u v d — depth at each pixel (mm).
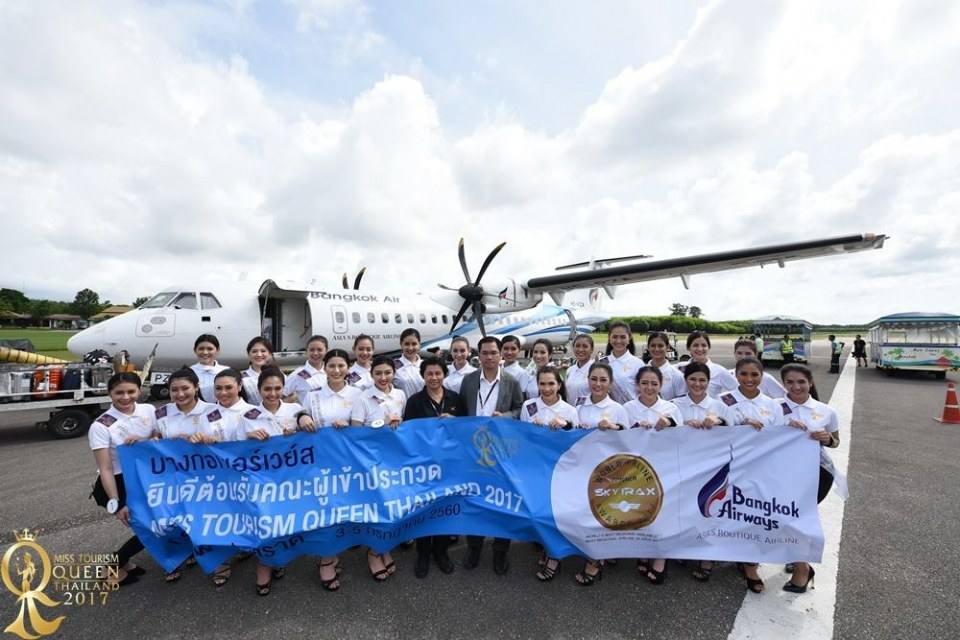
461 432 3408
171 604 2881
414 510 3146
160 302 9164
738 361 3492
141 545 3127
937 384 13062
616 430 3320
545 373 3502
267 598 2938
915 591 2918
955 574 3105
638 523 3158
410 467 3309
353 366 4539
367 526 3119
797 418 3264
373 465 3268
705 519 3162
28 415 9695
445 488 3297
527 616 2719
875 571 3158
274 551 3006
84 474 5465
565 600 2893
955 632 2523
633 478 3242
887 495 4520
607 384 3455
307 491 3158
